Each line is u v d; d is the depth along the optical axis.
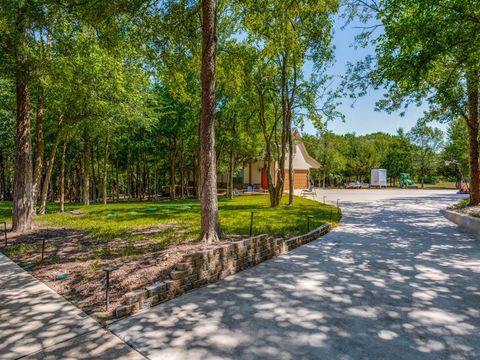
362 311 3.58
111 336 2.99
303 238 7.42
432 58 8.19
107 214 12.93
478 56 8.50
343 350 2.73
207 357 2.62
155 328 3.15
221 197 23.88
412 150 49.69
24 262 5.65
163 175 36.34
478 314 3.50
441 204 18.89
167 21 7.38
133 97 14.16
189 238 7.18
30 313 3.50
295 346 2.80
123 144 24.12
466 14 7.52
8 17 6.64
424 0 7.48
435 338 2.95
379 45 9.60
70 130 14.20
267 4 7.71
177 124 21.75
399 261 5.87
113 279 4.43
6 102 13.18
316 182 55.94
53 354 2.67
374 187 49.19
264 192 29.83
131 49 7.84
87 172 18.39
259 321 3.32
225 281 4.66
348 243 7.58
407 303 3.82
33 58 7.63
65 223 10.23
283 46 9.34
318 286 4.45
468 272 5.15
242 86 14.71
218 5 9.08
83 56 8.83
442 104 12.32
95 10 6.30
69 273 4.88
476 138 13.20
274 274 5.02
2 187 26.09
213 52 6.04
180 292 4.09
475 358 2.61
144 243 6.85
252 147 22.89
